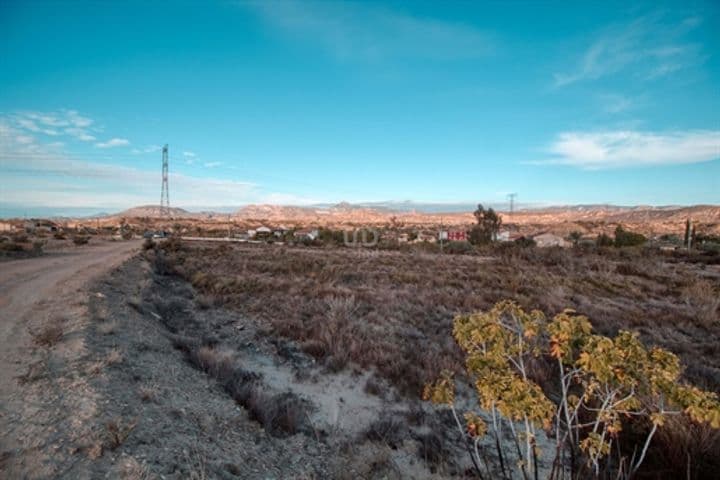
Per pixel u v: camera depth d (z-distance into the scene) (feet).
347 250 138.51
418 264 85.56
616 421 10.19
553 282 58.90
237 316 38.68
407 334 31.27
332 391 22.31
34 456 11.55
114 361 19.84
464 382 22.99
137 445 12.67
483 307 41.88
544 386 21.12
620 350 9.49
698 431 14.71
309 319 36.65
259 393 19.69
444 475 14.57
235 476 12.65
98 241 167.22
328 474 14.66
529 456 10.17
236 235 269.64
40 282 46.11
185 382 20.02
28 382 16.88
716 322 37.78
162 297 45.42
